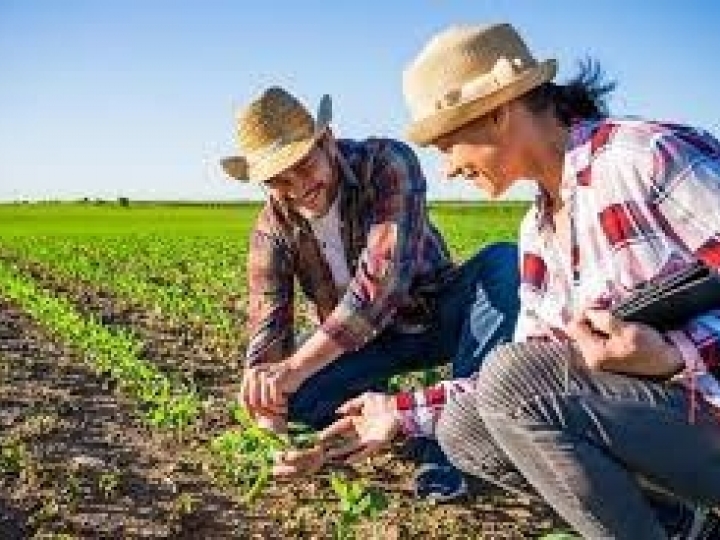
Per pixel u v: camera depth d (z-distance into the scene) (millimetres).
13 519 2246
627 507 1512
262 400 2170
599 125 1512
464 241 12938
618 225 1479
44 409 3141
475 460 1734
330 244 2289
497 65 1520
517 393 1540
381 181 2203
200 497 2428
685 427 1494
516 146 1539
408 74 1602
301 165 2174
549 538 1850
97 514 2293
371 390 2434
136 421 3094
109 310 5777
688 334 1467
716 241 1427
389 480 2510
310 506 2381
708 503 1531
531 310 1636
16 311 5605
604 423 1506
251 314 2346
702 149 1464
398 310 2361
